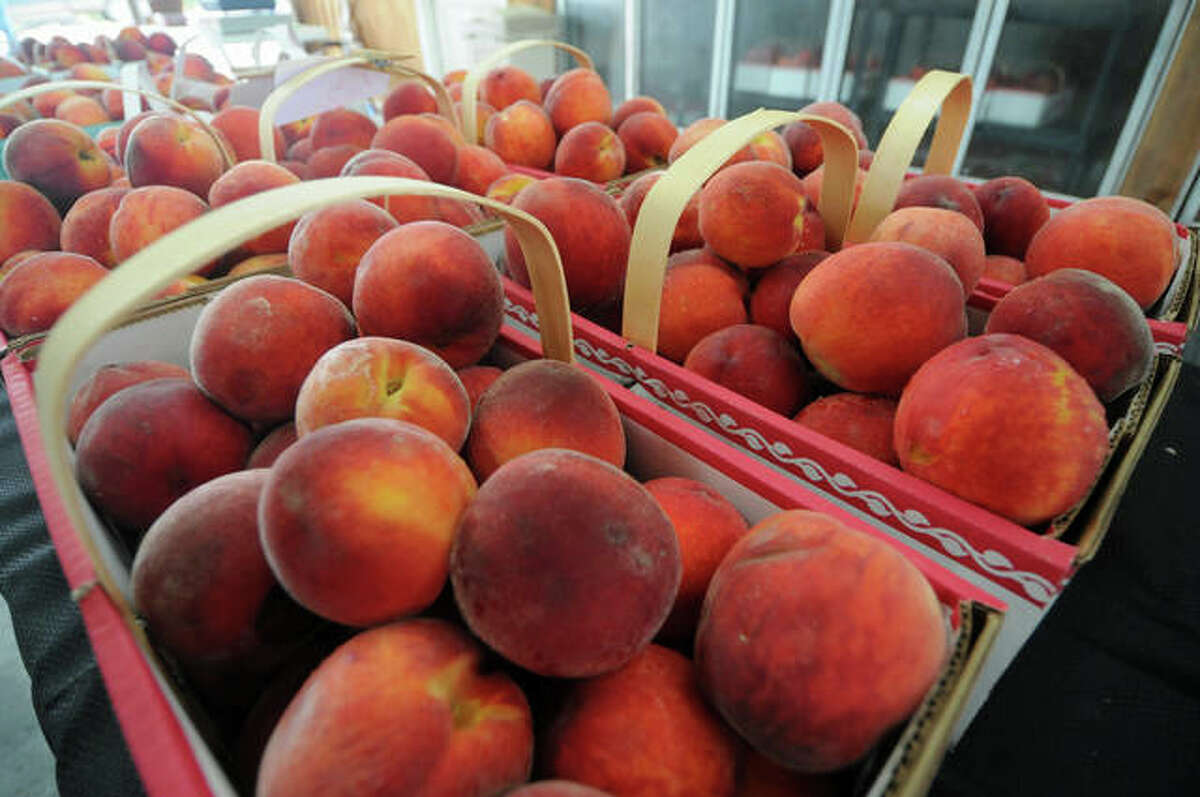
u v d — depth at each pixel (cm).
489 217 129
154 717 38
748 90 335
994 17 242
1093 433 54
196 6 315
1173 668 78
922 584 42
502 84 191
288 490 41
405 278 68
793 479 71
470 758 38
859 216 98
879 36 279
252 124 147
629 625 41
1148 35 215
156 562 47
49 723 66
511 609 40
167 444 62
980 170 270
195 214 108
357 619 43
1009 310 72
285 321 65
